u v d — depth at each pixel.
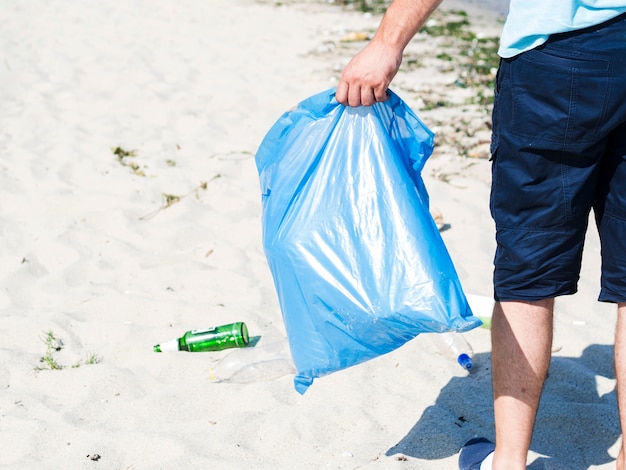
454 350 3.07
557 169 2.30
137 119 5.46
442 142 4.92
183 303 3.41
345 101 2.44
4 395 2.93
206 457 2.66
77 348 3.17
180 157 4.81
